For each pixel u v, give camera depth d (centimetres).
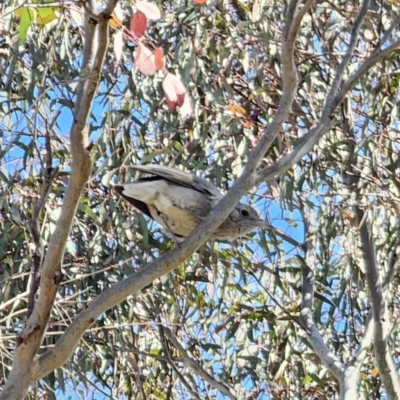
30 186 1042
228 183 1199
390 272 1193
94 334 1124
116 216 1077
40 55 1062
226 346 1210
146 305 1172
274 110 1217
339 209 1183
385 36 877
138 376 1149
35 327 695
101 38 638
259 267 1227
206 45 1177
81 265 1091
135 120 1114
